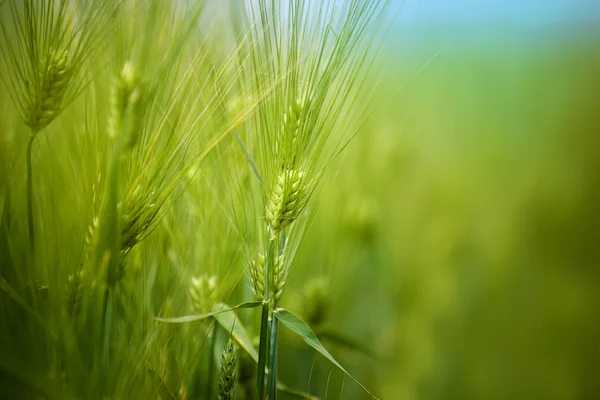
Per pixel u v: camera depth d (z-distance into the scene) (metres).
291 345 0.38
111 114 0.26
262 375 0.27
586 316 0.50
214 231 0.32
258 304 0.27
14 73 0.27
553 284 0.54
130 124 0.25
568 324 0.49
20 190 0.29
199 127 0.28
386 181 0.56
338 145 0.28
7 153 0.28
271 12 0.27
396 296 0.49
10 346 0.23
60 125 0.30
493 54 1.08
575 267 0.56
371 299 0.48
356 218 0.43
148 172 0.26
